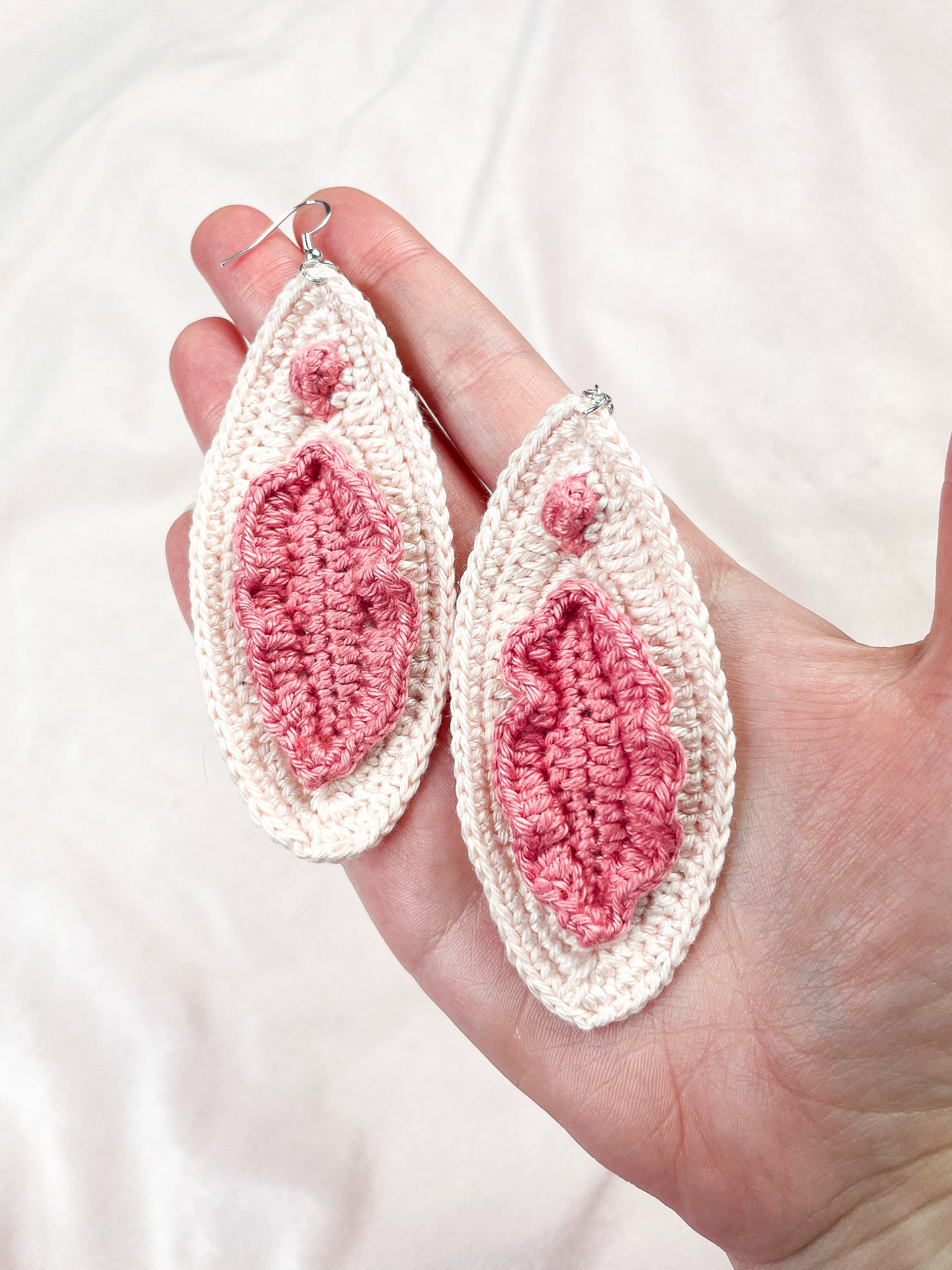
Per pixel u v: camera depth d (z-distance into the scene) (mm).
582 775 140
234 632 155
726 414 222
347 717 152
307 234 165
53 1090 198
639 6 229
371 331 158
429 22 236
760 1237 150
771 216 224
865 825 135
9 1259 190
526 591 148
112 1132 197
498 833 145
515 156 232
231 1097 199
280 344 161
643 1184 152
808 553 217
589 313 228
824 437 219
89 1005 203
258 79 235
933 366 216
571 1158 194
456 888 157
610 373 225
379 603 151
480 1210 191
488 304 169
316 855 150
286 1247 190
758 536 218
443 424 172
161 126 233
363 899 163
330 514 153
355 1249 190
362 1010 205
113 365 229
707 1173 147
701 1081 145
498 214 231
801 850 140
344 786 153
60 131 234
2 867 209
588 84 231
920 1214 144
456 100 235
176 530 179
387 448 157
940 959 131
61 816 212
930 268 218
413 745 153
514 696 142
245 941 208
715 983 145
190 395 184
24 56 236
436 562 156
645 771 138
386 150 234
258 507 152
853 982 137
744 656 151
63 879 209
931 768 131
